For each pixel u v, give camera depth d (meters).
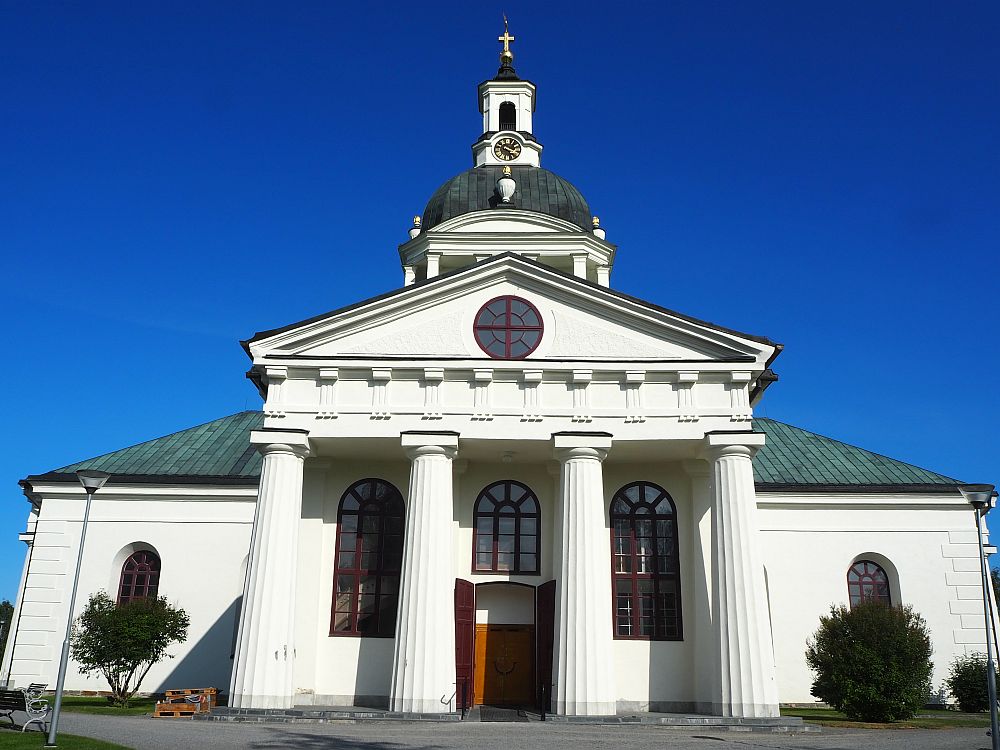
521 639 31.77
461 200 43.53
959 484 40.16
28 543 41.34
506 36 49.50
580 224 43.00
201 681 37.88
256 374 31.86
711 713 28.45
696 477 32.16
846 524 39.53
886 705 28.27
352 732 22.53
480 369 29.95
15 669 38.41
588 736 22.44
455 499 32.31
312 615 30.84
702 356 30.41
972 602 38.53
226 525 39.81
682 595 31.38
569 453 29.00
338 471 32.69
